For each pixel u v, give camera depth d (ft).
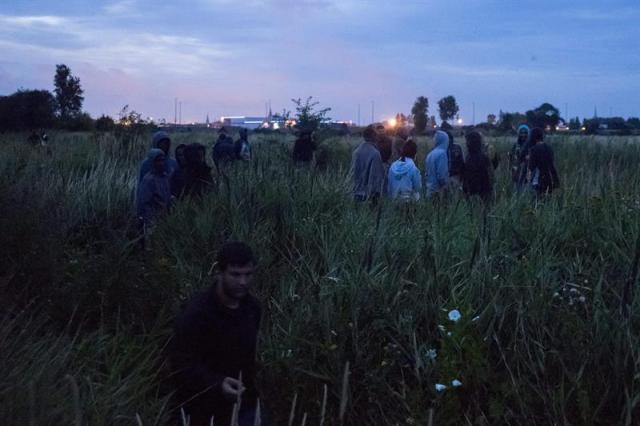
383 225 26.35
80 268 22.18
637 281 21.52
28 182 31.65
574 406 17.80
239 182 31.19
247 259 15.87
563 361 18.65
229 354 16.19
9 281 21.09
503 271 22.48
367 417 19.34
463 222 26.73
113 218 32.78
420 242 24.68
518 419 18.10
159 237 27.37
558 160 59.21
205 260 25.14
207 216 27.78
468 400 18.93
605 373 18.44
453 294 20.89
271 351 19.75
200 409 16.17
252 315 16.66
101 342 18.83
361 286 21.72
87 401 15.30
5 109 132.77
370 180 36.83
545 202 29.91
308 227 27.17
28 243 22.77
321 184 32.09
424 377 19.43
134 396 16.44
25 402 13.74
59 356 16.88
